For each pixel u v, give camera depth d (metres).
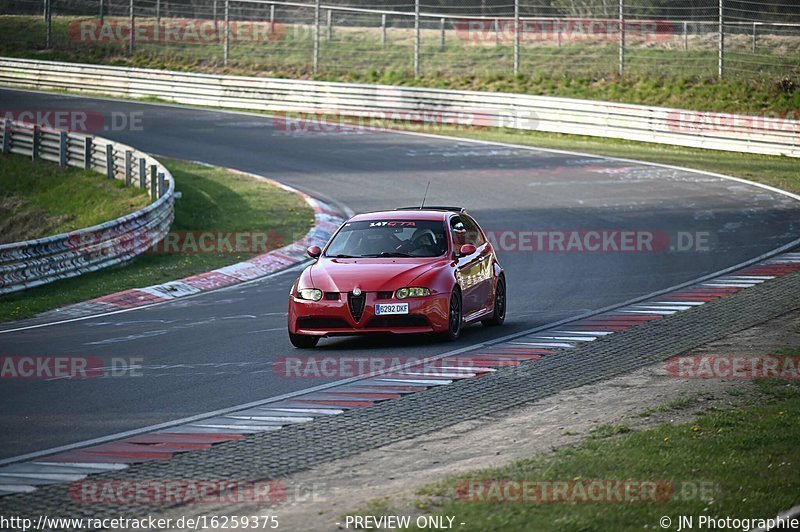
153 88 154.38
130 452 27.33
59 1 195.62
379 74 155.25
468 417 30.66
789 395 32.84
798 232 74.44
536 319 49.53
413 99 134.50
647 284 58.59
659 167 104.75
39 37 183.38
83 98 154.62
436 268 43.22
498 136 125.12
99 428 30.22
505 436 28.33
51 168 107.31
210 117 139.12
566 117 126.19
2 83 167.75
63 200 99.62
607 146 118.88
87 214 94.00
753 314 48.16
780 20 164.75
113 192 97.12
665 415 30.50
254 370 38.66
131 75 156.38
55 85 163.12
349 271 42.94
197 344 44.69
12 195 104.00
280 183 98.25
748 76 137.62
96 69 159.38
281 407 32.50
